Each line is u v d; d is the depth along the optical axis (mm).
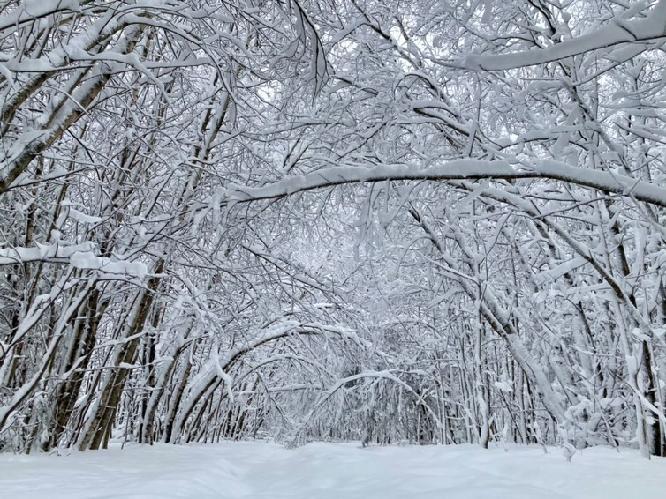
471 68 2732
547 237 6633
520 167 4508
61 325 5949
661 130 4645
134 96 6559
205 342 11664
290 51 3475
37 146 4352
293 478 5434
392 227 6316
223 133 8078
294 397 14852
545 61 2547
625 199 5211
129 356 7652
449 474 4742
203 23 4598
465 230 6969
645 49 3176
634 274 5855
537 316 6590
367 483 4637
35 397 6363
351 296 9828
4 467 4836
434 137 5680
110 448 8273
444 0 4047
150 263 7398
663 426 5160
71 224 7852
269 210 6371
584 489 3820
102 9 4223
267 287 8461
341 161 5852
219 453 8484
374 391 11914
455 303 7676
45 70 3822
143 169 7348
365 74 5824
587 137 4461
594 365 6352
